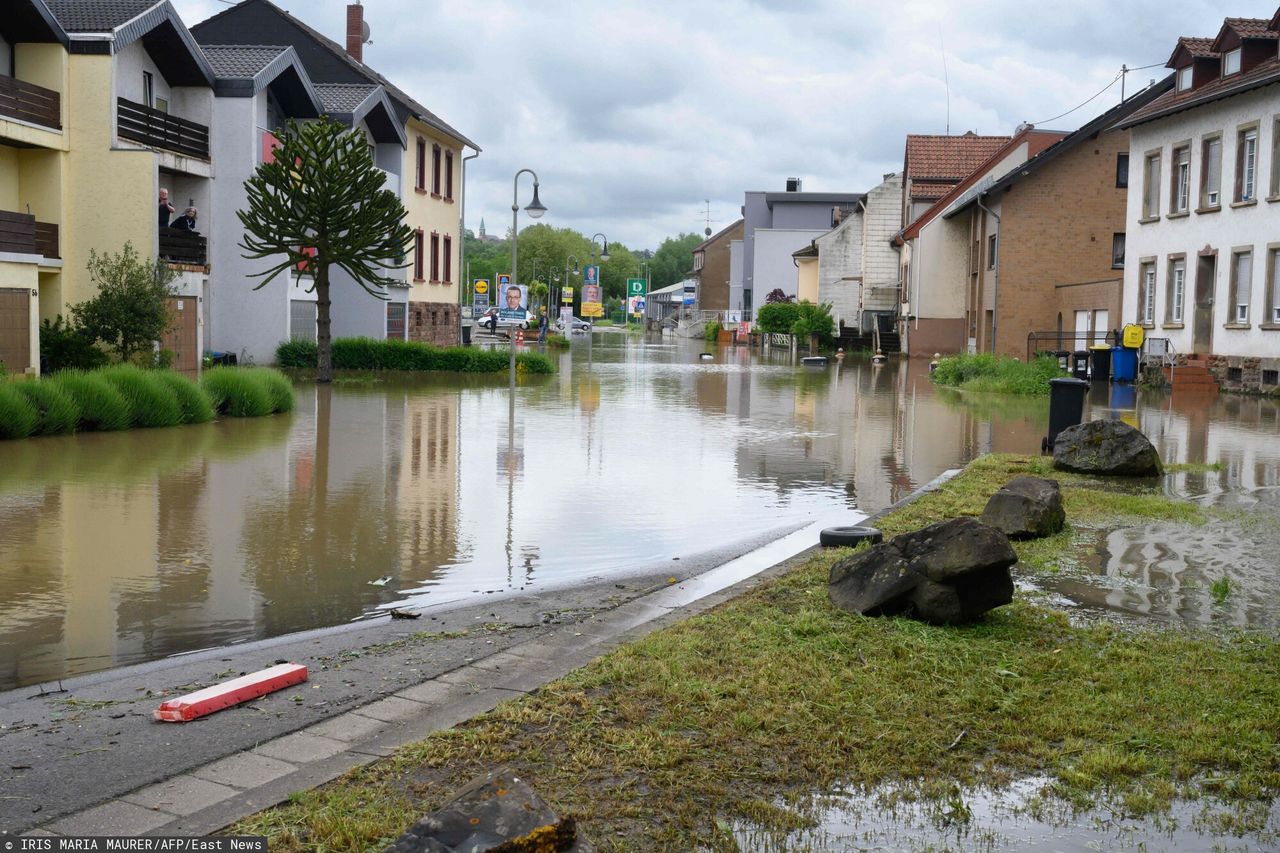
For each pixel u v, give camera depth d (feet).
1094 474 46.70
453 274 171.32
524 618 25.53
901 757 16.40
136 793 15.10
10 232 78.23
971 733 17.30
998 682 19.44
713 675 19.57
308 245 96.32
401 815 14.14
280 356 115.34
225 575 30.01
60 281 91.91
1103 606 25.21
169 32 101.60
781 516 40.27
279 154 93.76
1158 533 33.94
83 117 91.76
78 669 22.07
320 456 53.31
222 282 112.88
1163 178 112.78
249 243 95.14
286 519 37.91
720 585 28.86
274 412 73.97
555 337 219.20
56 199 91.50
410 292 149.07
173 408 64.95
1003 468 47.88
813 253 248.73
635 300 440.86
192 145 107.14
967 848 13.89
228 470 48.39
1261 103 96.53
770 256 287.07
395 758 15.93
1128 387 106.63
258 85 110.52
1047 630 22.88
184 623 25.45
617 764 15.89
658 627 23.36
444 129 156.76
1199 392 99.86
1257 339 97.25
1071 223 141.28
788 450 59.06
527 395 92.17
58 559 31.45
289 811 14.40
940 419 76.48
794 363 161.79
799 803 14.97
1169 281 111.75
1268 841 14.11
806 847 13.84
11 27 89.10
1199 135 106.22
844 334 211.00
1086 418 74.33
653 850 13.64
